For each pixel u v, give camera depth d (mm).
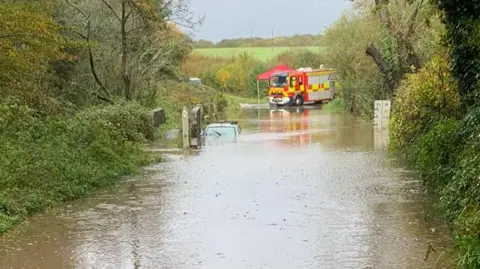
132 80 36469
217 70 83500
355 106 47938
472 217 9031
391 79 29984
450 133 13766
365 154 22094
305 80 65500
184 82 55375
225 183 16312
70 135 17891
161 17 33812
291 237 10633
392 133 22172
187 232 11133
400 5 30438
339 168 18609
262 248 10000
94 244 10422
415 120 19609
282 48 95688
